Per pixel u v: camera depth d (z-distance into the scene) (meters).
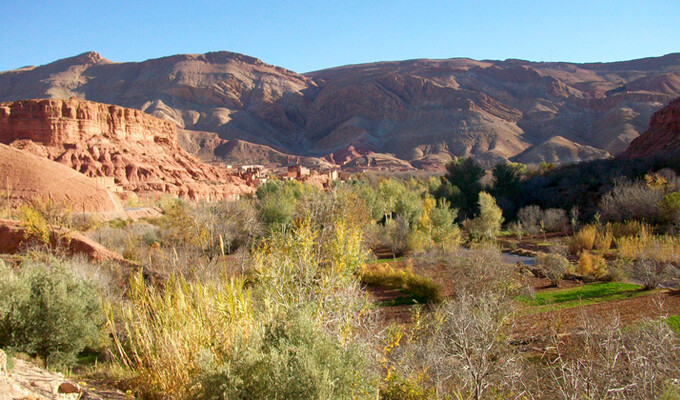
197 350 5.59
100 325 9.63
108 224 37.09
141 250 23.17
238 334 5.19
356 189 39.09
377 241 33.91
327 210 9.26
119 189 67.62
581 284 21.14
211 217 25.64
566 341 11.12
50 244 19.39
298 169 91.69
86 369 7.88
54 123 74.75
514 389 8.04
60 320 8.02
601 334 8.62
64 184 41.44
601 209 42.75
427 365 8.46
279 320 5.23
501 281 16.05
